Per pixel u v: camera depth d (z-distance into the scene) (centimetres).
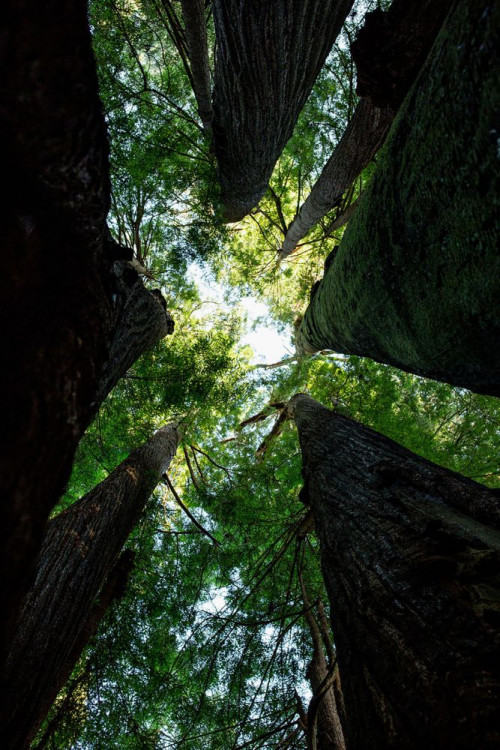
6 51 101
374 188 208
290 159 878
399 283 198
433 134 138
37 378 112
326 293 371
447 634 144
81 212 137
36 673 288
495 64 105
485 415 723
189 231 614
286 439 825
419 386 773
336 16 370
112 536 423
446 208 142
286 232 857
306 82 429
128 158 582
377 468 308
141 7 602
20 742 274
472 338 165
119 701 482
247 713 483
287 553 687
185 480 1023
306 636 536
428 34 234
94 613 446
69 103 116
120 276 312
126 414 698
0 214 117
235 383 698
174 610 586
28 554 102
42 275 123
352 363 754
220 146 527
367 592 201
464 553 174
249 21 332
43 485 111
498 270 130
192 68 467
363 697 165
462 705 118
